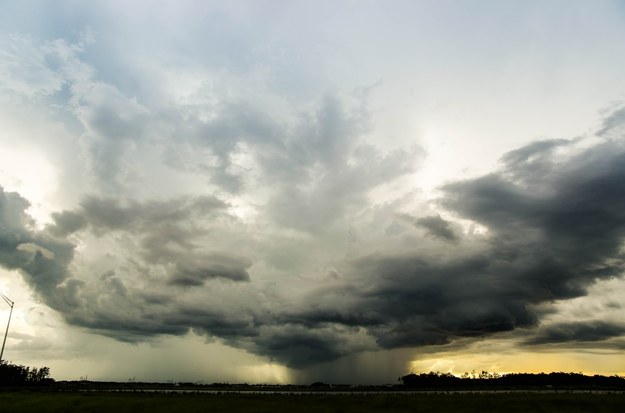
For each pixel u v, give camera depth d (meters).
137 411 49.53
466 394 74.31
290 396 69.56
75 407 52.44
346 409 50.16
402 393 82.50
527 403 54.69
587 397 61.56
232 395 72.31
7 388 100.00
